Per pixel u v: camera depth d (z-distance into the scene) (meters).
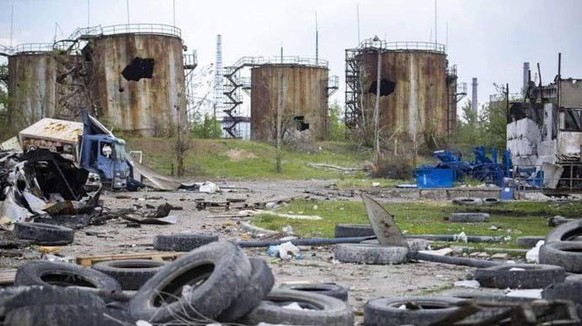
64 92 97.38
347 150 105.62
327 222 29.31
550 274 14.44
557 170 47.72
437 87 108.69
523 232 25.84
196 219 32.06
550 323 7.77
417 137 105.12
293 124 110.62
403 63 107.75
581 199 44.84
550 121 51.19
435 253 19.67
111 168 52.88
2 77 112.00
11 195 27.80
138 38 97.69
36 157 30.41
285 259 19.47
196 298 9.87
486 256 19.83
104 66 97.38
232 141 96.19
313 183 72.00
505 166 60.66
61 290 9.95
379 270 17.64
